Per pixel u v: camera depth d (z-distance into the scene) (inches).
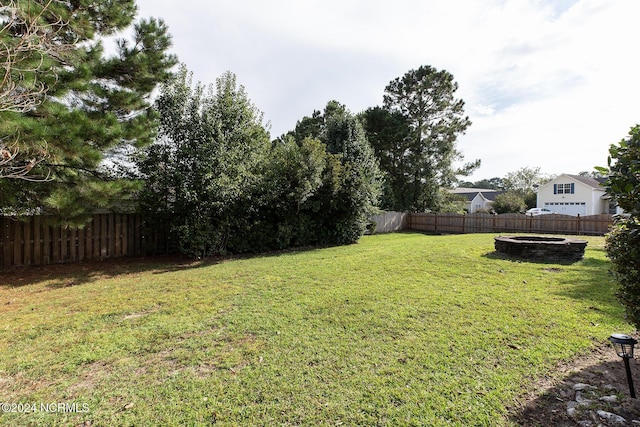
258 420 83.9
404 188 911.0
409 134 884.0
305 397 93.4
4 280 250.4
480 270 254.2
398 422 82.4
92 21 287.0
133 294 205.5
